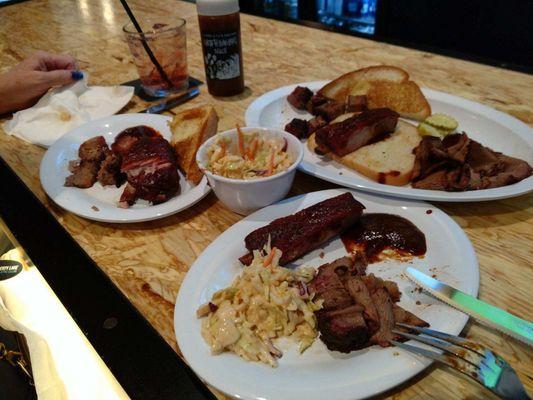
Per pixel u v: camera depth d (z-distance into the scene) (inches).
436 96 19.3
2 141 19.9
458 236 12.2
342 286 10.7
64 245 13.7
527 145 15.8
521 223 13.5
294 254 12.2
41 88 21.8
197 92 22.7
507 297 11.2
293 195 15.5
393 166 15.6
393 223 13.2
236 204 13.9
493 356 8.8
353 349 9.8
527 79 21.8
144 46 20.9
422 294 11.0
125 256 13.3
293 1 57.9
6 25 35.8
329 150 16.7
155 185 14.4
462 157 14.3
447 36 42.6
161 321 11.2
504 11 38.0
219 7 19.4
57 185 15.6
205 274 11.6
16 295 17.3
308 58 26.1
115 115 19.8
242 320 10.2
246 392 8.7
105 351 10.5
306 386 8.8
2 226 16.8
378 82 20.0
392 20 45.2
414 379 9.4
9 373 15.5
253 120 18.4
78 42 31.3
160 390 9.6
